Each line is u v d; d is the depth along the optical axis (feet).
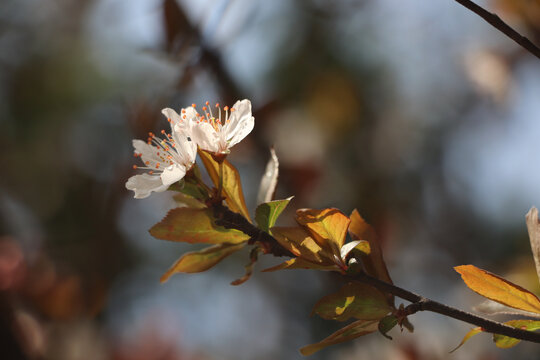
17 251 2.46
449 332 2.28
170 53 2.17
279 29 3.12
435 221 3.06
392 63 3.19
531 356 2.36
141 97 2.33
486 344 2.23
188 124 1.51
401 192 3.05
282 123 2.75
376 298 1.44
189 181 1.49
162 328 2.64
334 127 3.00
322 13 3.15
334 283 3.20
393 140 3.09
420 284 2.97
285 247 1.45
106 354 2.53
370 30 3.19
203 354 3.14
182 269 1.51
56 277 2.54
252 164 2.78
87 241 3.15
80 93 3.18
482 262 2.96
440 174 3.13
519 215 2.97
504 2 1.73
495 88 2.17
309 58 3.10
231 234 1.50
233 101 2.38
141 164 3.09
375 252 1.47
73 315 2.50
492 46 2.22
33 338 2.35
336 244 1.45
